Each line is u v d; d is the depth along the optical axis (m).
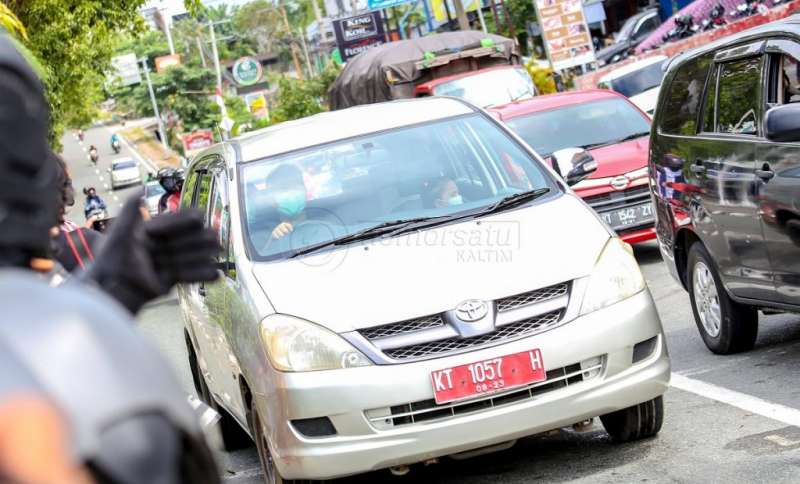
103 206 42.06
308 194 7.48
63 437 1.12
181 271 1.58
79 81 36.56
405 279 6.50
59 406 1.13
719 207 8.50
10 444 1.09
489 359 6.24
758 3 33.91
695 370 8.57
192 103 91.12
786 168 7.69
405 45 24.94
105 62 37.28
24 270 1.36
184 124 91.50
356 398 6.10
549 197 7.39
